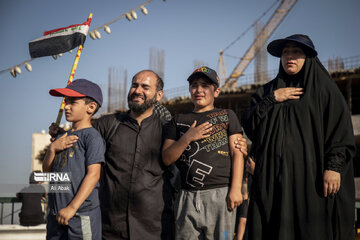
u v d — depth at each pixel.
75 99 3.07
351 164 2.93
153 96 3.30
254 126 3.20
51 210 2.89
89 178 2.81
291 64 3.14
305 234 2.77
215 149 3.07
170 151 3.11
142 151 3.20
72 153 2.93
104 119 3.42
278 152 2.96
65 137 3.01
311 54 3.15
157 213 3.14
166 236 3.18
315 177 2.86
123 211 3.09
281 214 2.81
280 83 3.25
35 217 5.53
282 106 3.09
